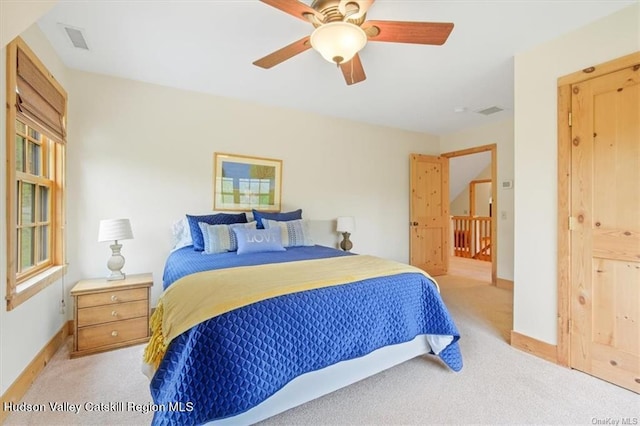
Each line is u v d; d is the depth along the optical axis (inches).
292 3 58.5
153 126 120.9
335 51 65.6
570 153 83.6
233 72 110.5
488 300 148.3
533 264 92.1
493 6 73.0
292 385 63.5
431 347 85.5
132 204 117.5
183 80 117.7
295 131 152.9
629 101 73.3
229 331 55.3
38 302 81.3
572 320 83.2
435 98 136.5
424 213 196.7
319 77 114.8
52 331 91.8
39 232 92.6
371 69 106.5
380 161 182.5
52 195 99.7
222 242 112.0
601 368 77.7
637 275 72.5
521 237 95.2
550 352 87.7
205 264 90.1
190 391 50.7
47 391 72.6
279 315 60.8
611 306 76.4
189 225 118.6
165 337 58.5
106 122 112.9
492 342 100.6
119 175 115.2
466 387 74.7
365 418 63.7
